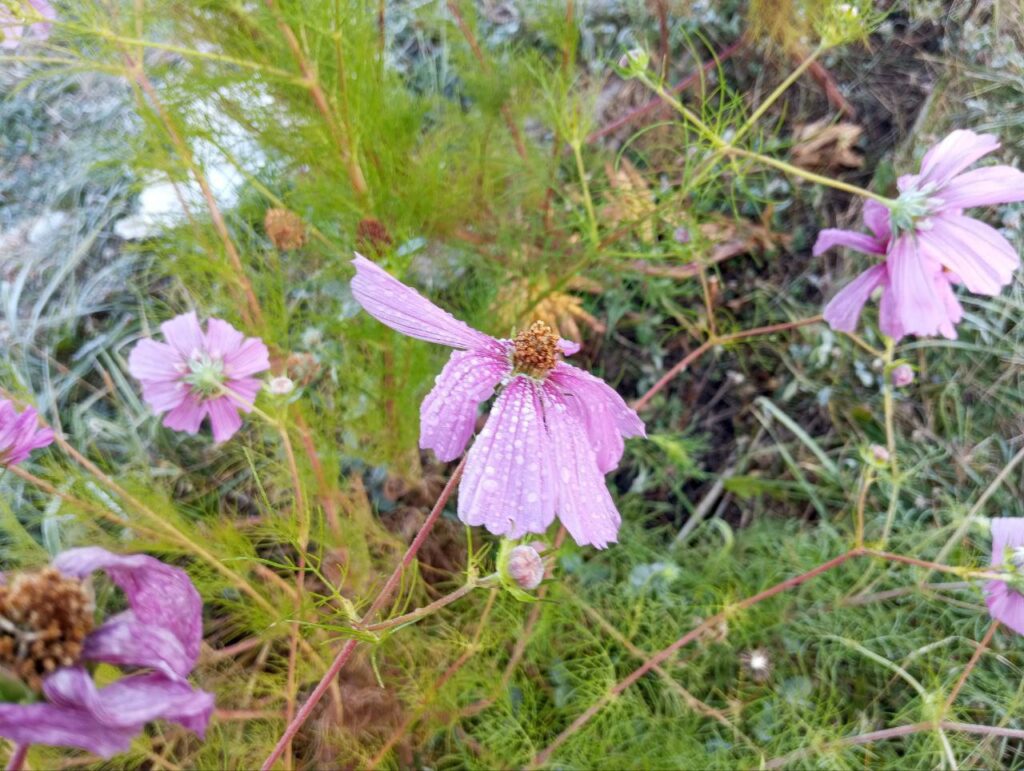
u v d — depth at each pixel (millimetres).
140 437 294
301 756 243
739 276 340
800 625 271
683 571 277
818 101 349
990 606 204
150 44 211
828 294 331
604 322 335
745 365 327
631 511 303
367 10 252
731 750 252
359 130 249
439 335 159
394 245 260
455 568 282
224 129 256
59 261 324
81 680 104
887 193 331
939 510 289
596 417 165
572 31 285
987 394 303
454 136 300
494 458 151
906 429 309
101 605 189
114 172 320
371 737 237
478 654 243
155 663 111
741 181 291
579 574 281
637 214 314
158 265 318
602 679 242
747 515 309
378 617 201
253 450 285
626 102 364
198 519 257
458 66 311
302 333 284
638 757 239
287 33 227
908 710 253
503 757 238
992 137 198
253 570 259
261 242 306
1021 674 258
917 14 350
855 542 230
